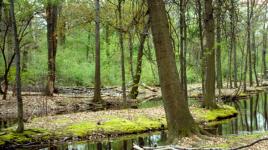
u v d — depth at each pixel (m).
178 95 16.06
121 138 19.47
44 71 41.00
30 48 42.59
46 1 30.62
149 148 13.48
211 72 26.73
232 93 40.84
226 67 60.28
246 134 18.69
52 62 37.06
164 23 15.67
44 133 19.03
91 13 41.47
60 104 31.56
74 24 44.50
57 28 40.16
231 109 27.50
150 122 22.09
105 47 49.03
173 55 15.98
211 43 26.14
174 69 15.98
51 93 36.34
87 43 53.78
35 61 42.06
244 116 26.47
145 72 51.28
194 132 16.17
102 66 49.47
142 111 26.33
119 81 51.25
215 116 24.88
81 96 37.22
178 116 16.02
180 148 13.30
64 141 18.77
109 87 49.72
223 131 20.47
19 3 29.52
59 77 49.50
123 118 23.14
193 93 42.25
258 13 53.34
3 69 37.12
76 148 17.33
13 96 34.72
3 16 32.00
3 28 35.69
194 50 45.84
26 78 35.47
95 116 24.05
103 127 20.56
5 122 23.86
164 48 15.74
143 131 20.95
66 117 23.73
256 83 56.53
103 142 18.61
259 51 82.12
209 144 14.96
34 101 32.47
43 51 45.06
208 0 25.89
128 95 37.16
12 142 17.75
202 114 24.88
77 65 49.53
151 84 52.34
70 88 46.50
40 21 41.50
